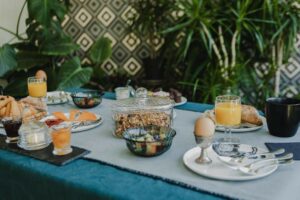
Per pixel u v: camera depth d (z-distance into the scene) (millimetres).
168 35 2760
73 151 1026
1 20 3617
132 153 1006
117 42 3387
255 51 2604
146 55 3217
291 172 859
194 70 2639
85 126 1261
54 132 1021
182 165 921
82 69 2949
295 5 2480
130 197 750
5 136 1195
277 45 2479
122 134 1148
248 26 2354
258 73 2705
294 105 1085
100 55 3203
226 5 2482
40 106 1481
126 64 3398
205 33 2422
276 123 1117
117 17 3297
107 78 3338
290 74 2668
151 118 1176
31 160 978
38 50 3215
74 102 1598
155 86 2838
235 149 991
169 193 764
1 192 1049
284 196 738
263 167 866
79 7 3525
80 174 877
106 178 850
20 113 1304
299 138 1117
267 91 2531
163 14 2818
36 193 933
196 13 2377
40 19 2965
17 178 971
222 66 2451
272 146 1035
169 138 999
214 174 833
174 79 2879
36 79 1587
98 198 789
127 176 859
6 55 2975
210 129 939
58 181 860
